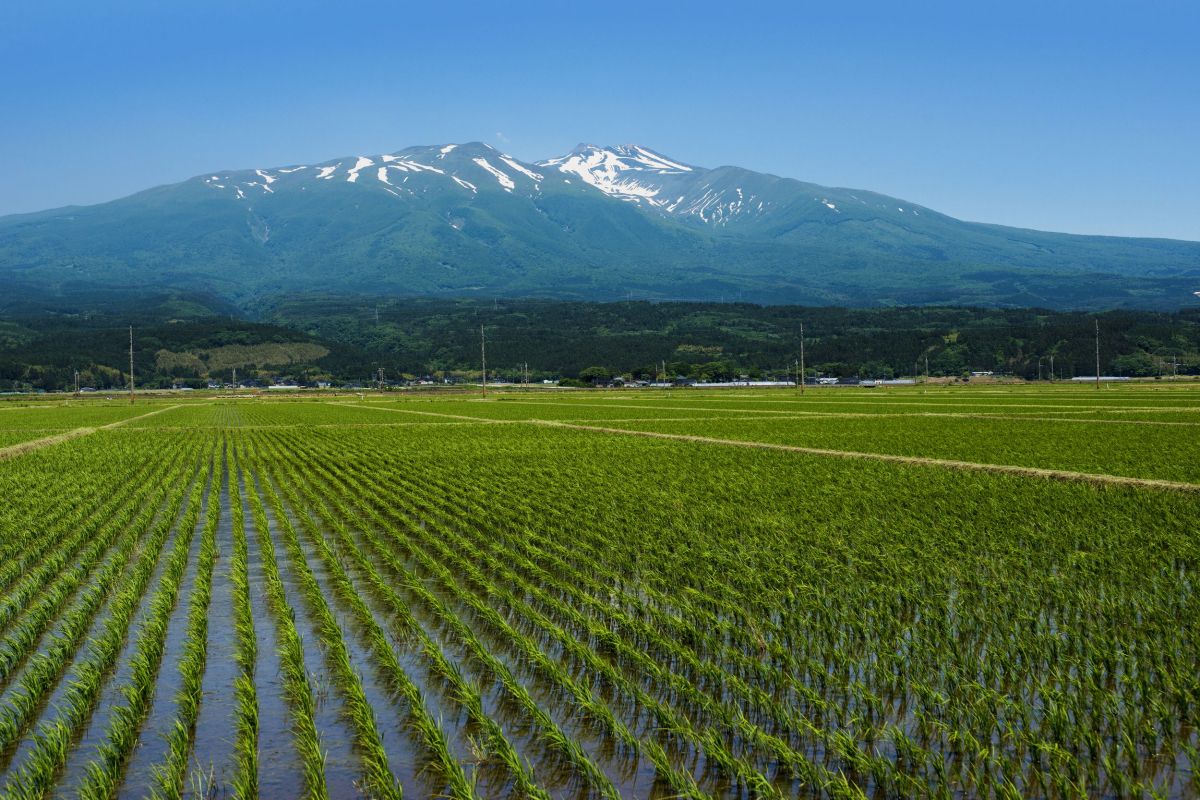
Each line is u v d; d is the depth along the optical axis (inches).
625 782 534.6
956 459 1958.7
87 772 556.7
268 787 538.9
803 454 2148.1
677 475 1749.5
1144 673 620.4
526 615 828.6
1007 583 870.4
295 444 2716.5
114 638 754.8
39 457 2295.8
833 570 935.7
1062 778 506.3
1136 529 1121.4
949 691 618.8
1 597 922.1
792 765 532.4
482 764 559.5
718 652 701.3
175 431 3390.7
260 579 1010.1
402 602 860.6
